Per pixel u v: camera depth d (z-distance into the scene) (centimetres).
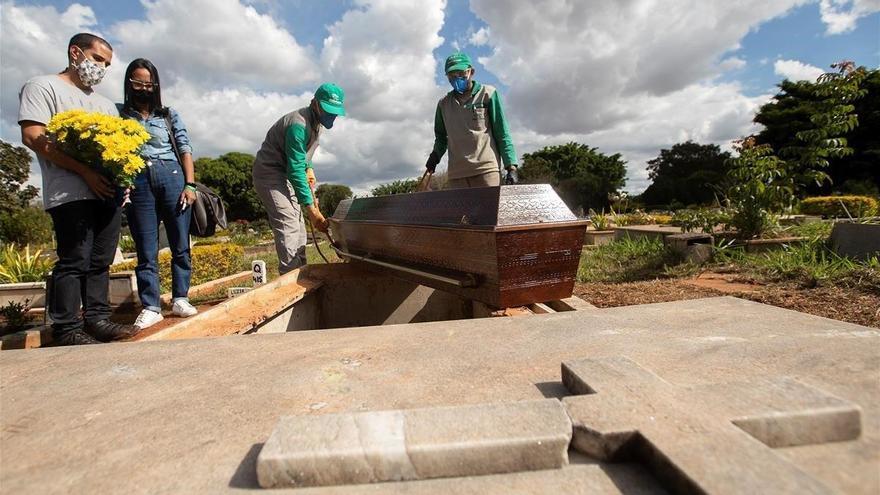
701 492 69
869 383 111
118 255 742
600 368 117
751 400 95
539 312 208
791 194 570
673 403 96
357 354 158
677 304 207
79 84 266
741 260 475
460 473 85
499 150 382
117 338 260
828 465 80
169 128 309
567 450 92
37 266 617
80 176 244
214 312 279
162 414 118
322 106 373
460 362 144
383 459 84
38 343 287
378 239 329
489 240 201
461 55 357
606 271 521
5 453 101
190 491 83
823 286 336
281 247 413
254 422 110
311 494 82
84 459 97
